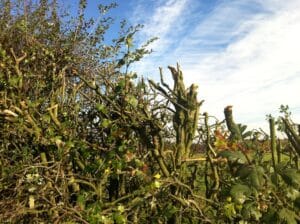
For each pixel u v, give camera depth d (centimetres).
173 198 332
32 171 351
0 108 395
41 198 343
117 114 373
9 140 400
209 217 329
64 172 363
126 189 376
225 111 325
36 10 681
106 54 573
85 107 402
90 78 429
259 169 278
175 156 348
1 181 357
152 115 362
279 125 338
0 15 682
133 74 371
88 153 365
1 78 396
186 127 351
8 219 334
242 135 320
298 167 325
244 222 306
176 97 358
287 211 273
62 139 376
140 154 363
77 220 326
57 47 495
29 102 391
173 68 361
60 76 422
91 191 349
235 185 278
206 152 343
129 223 337
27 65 447
